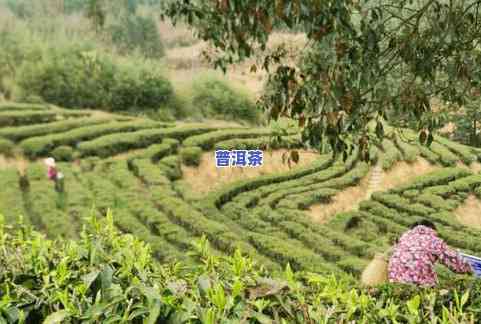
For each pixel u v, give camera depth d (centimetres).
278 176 2961
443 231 2064
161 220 2044
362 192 2878
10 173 2558
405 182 2920
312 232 2073
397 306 336
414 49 611
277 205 2506
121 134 3244
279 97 585
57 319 300
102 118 3688
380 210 2423
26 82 4494
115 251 393
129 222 1973
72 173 2712
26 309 326
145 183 2762
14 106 3862
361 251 1934
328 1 493
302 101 566
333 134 558
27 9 6334
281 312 326
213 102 5181
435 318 330
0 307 312
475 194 2789
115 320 299
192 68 6762
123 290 337
